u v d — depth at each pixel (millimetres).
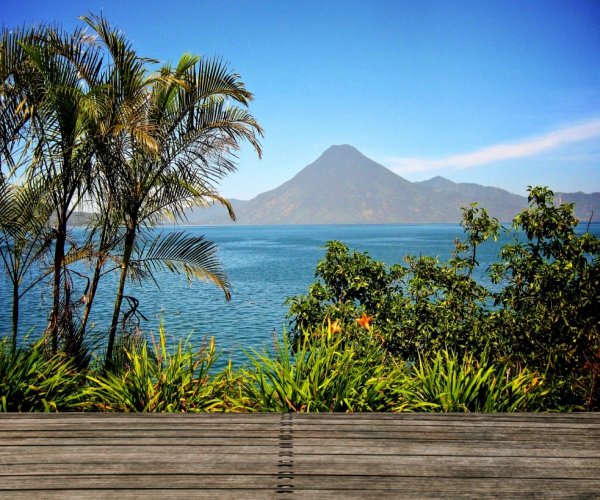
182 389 3457
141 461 2092
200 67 5836
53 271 5711
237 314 19266
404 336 5871
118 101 5422
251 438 2342
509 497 1847
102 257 5902
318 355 3648
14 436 2340
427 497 1838
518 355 5488
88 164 5289
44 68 4832
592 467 2078
